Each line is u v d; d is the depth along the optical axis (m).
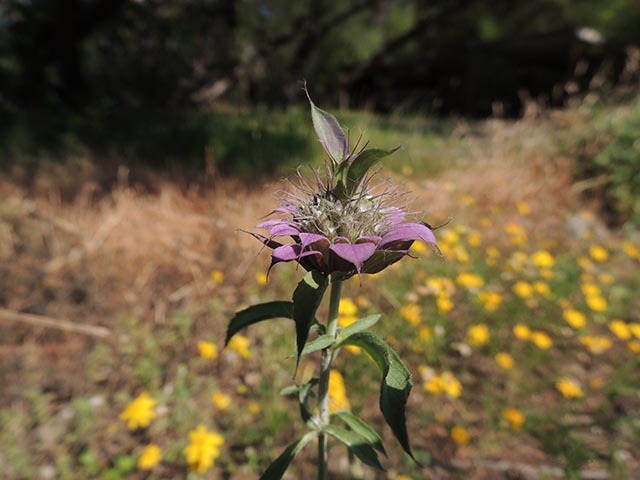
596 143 6.20
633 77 9.10
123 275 3.63
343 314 3.16
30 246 3.81
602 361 3.36
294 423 2.62
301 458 2.51
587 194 5.93
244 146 6.17
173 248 3.94
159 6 10.42
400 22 16.12
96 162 5.99
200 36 11.50
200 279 3.70
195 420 2.64
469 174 5.85
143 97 10.00
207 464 2.23
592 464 2.57
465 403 2.92
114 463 2.43
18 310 3.27
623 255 4.86
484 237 4.66
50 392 2.79
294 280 3.73
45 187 5.13
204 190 5.05
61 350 3.05
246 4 12.69
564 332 3.46
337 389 2.62
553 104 11.23
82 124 7.48
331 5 14.41
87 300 3.41
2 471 2.34
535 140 6.77
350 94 15.99
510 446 2.66
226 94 12.61
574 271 4.23
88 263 3.68
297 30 14.02
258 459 2.47
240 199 4.71
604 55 11.26
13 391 2.74
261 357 3.06
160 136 6.77
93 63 10.27
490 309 3.43
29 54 9.47
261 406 2.72
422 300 3.60
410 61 15.23
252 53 12.99
